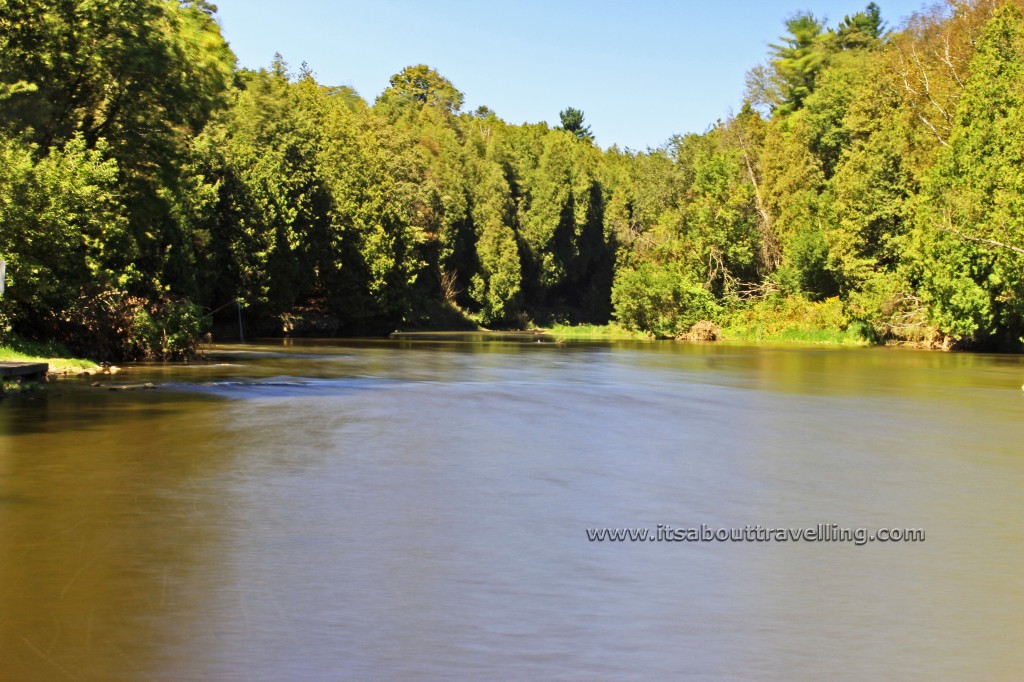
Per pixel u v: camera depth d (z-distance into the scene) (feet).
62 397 69.62
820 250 212.02
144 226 127.03
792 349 169.68
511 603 24.63
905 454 49.03
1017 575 27.73
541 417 62.64
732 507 36.22
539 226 360.07
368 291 248.93
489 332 312.71
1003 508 36.40
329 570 27.12
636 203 362.94
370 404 68.95
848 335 195.31
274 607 23.95
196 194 178.91
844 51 303.48
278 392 76.74
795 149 230.89
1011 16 165.99
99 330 106.42
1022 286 148.56
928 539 31.76
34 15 105.09
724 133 266.98
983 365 122.93
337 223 239.91
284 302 217.77
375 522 32.86
